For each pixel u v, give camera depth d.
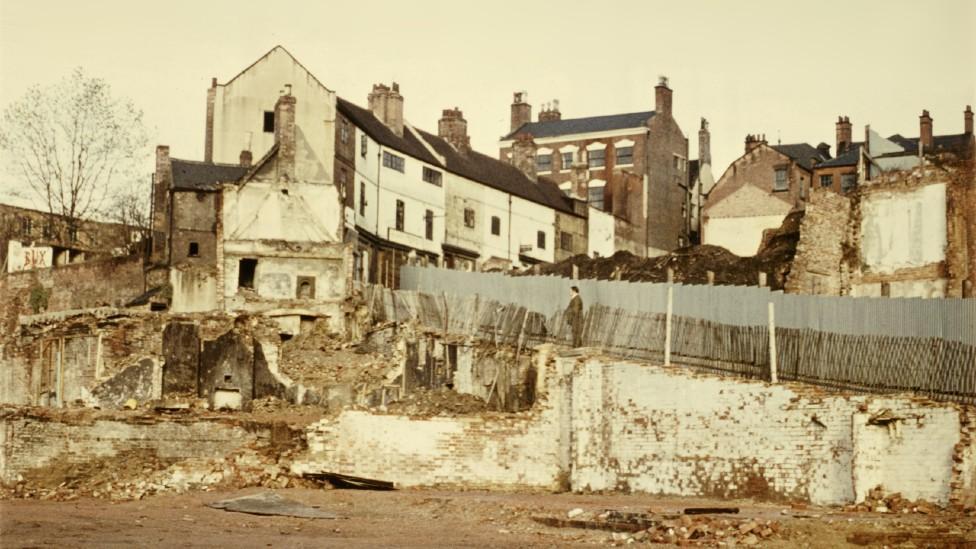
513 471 49.19
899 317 48.28
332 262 70.38
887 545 34.00
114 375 60.59
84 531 34.84
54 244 84.94
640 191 105.19
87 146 84.88
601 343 54.66
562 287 59.28
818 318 49.88
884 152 82.94
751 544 33.72
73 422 49.56
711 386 47.00
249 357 61.25
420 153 86.88
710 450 46.66
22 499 44.69
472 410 56.09
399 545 33.22
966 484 39.97
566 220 100.56
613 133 106.69
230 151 78.56
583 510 39.69
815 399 44.38
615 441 48.97
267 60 78.50
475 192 91.75
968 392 44.34
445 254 87.69
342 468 47.84
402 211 84.06
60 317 68.50
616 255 80.56
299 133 74.50
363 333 66.12
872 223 70.75
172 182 75.56
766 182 91.00
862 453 42.16
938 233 68.44
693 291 53.00
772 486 44.94
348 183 77.50
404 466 48.31
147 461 49.75
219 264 69.69
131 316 64.06
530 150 103.69
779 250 72.94
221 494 44.41
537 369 53.88
